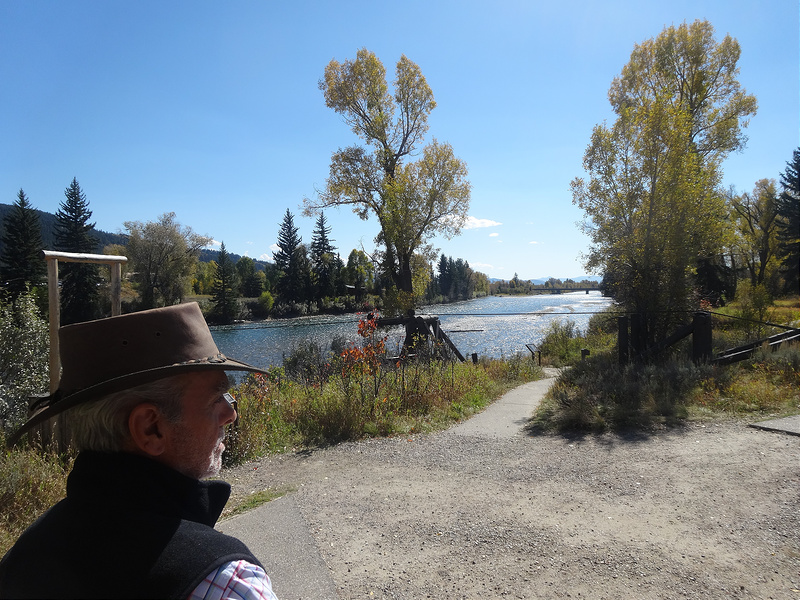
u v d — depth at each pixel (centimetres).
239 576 89
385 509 430
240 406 668
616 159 1530
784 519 371
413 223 2717
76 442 105
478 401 945
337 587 310
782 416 654
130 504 96
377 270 2825
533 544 356
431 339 1480
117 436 103
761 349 1014
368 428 709
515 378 1352
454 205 2822
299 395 814
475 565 332
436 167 2734
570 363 1836
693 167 1428
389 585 311
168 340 104
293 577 323
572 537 364
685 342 1405
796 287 2294
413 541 369
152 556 87
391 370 1009
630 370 952
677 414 690
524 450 604
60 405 96
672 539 353
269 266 10144
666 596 287
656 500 421
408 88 2808
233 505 452
